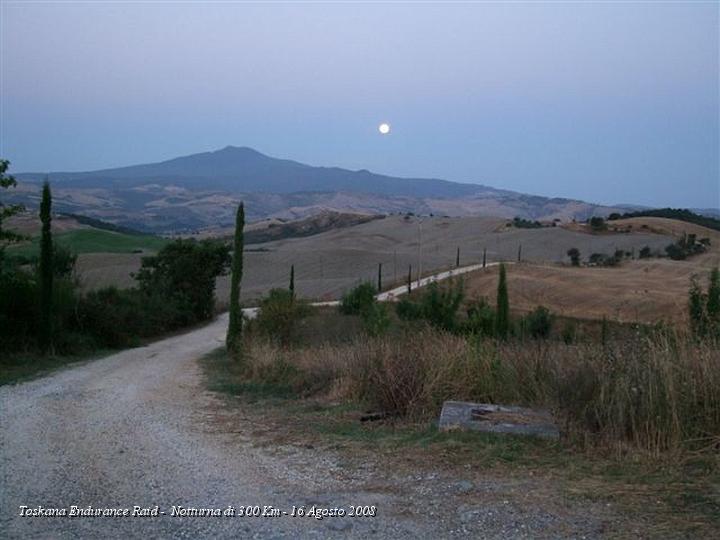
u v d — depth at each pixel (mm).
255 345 20453
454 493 6047
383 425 9383
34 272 26812
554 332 22734
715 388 7203
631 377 7656
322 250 121688
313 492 6336
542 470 6555
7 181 21328
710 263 86812
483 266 83750
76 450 8391
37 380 17453
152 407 12312
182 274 48875
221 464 7516
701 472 6262
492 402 9680
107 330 29828
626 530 5004
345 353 14141
